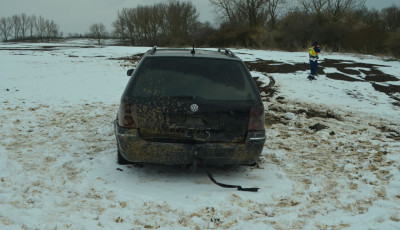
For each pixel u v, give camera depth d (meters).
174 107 4.37
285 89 12.59
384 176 5.03
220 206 4.00
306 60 21.67
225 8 51.12
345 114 9.29
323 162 5.66
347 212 3.98
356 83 14.25
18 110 8.68
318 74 16.14
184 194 4.27
